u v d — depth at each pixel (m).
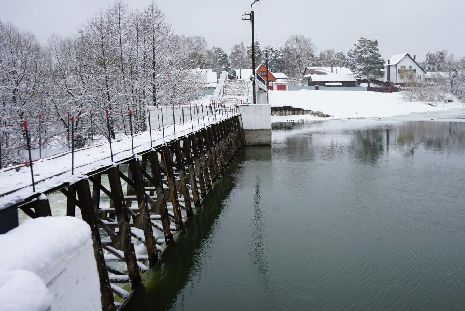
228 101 49.12
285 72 135.25
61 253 3.78
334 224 16.28
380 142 39.69
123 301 9.79
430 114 72.12
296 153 34.06
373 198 19.91
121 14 38.94
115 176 9.53
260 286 11.27
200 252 13.73
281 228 15.95
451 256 13.04
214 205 19.25
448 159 29.80
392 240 14.48
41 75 39.84
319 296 10.75
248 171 26.94
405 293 10.82
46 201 6.59
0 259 3.16
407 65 101.88
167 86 40.69
